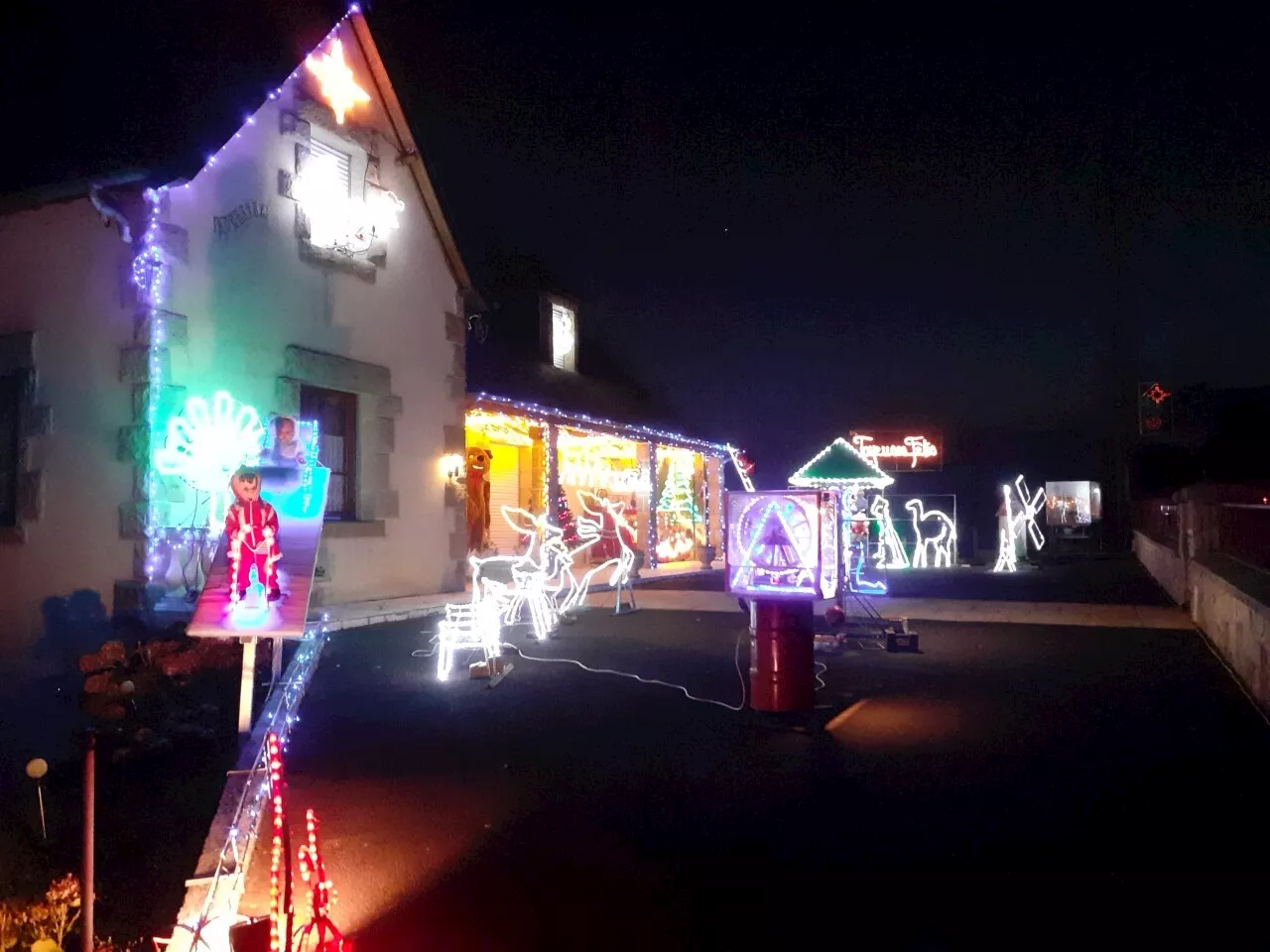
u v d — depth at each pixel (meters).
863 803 4.94
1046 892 3.88
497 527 18.02
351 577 11.96
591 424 17.20
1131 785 5.20
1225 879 3.99
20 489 9.84
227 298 10.31
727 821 4.70
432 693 7.48
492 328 18.02
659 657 9.07
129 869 4.16
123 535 9.36
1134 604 13.60
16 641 9.64
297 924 3.60
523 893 3.92
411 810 4.89
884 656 9.07
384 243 12.73
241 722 5.85
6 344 10.03
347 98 12.15
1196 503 11.91
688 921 3.66
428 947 3.48
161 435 9.44
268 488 6.74
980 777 5.35
